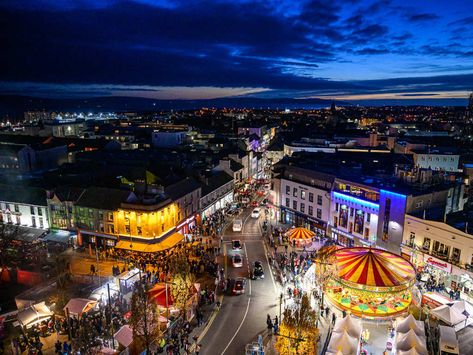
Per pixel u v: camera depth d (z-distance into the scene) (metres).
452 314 36.94
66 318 39.44
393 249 53.81
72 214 64.50
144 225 59.44
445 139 157.00
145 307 35.69
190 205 71.81
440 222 47.41
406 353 32.44
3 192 69.75
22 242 62.72
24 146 96.06
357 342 34.31
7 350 37.28
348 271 43.19
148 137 151.75
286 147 122.19
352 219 61.22
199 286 46.03
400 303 43.62
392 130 167.75
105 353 34.69
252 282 51.84
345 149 111.12
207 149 119.31
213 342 38.59
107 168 87.81
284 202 77.06
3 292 49.31
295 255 58.47
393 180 61.22
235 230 72.06
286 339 32.47
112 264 56.94
